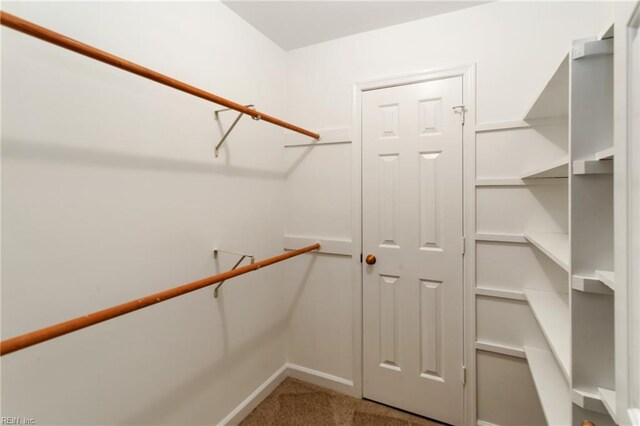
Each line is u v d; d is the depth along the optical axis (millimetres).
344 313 2070
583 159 816
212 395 1611
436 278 1810
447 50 1751
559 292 1565
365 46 1961
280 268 2201
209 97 1233
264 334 2021
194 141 1495
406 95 1852
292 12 1754
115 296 1160
